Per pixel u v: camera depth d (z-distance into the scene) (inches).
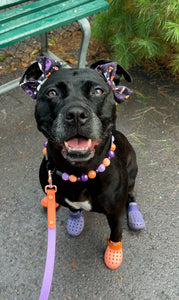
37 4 46.5
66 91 26.8
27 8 45.8
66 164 28.9
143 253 38.5
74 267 37.4
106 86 28.3
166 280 36.2
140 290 35.5
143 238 39.9
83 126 25.1
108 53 65.9
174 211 42.4
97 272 37.0
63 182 31.0
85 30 45.1
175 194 44.1
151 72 61.6
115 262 36.3
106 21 60.1
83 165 28.5
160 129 52.3
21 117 54.2
